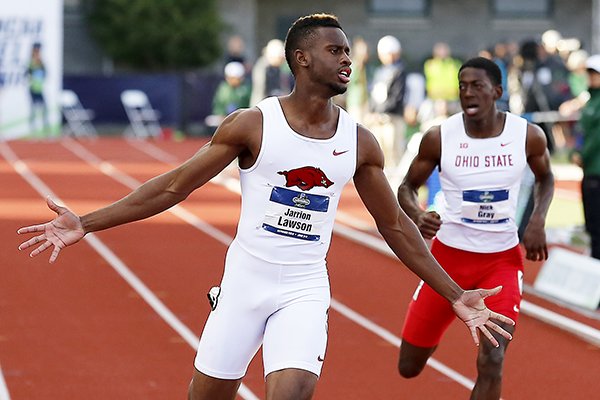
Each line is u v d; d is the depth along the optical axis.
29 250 28.88
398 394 17.23
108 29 74.56
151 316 22.05
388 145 43.28
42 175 47.16
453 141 14.98
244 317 11.32
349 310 22.94
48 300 23.33
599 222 23.58
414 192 15.24
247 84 58.16
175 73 71.56
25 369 18.16
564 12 81.81
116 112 68.25
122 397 16.75
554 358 19.61
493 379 13.56
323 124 11.00
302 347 10.91
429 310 15.05
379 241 31.00
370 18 81.88
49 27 62.88
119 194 41.50
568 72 50.53
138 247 29.95
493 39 81.94
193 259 28.44
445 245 15.11
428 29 81.94
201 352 11.55
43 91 63.31
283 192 11.00
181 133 68.81
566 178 48.84
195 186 11.11
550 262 25.03
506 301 14.30
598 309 23.41
